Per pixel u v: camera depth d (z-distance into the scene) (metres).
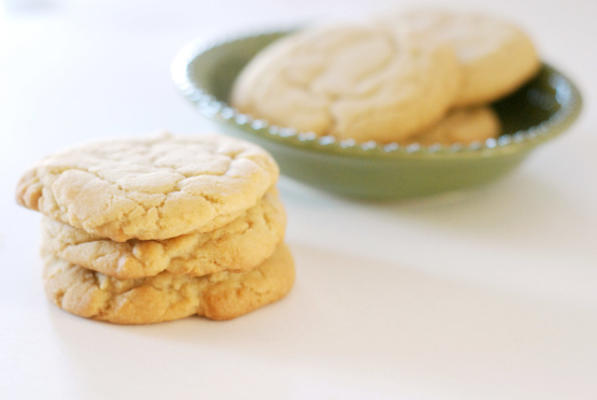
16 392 0.38
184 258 0.40
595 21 0.86
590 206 0.49
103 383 0.38
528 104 0.55
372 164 0.46
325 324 0.41
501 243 0.46
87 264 0.40
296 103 0.50
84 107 0.57
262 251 0.40
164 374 0.39
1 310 0.41
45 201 0.40
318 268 0.44
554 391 0.39
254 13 0.86
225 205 0.39
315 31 0.54
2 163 0.50
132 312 0.40
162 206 0.39
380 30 0.53
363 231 0.47
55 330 0.40
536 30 0.82
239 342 0.40
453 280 0.44
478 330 0.41
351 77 0.50
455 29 0.55
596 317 0.42
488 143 0.46
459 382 0.39
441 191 0.48
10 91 0.59
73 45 0.70
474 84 0.52
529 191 0.51
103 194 0.39
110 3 0.86
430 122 0.49
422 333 0.41
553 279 0.44
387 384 0.39
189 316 0.41
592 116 0.59
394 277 0.44
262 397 0.38
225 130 0.47
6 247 0.44
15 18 0.78
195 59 0.53
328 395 0.38
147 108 0.57
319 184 0.48
